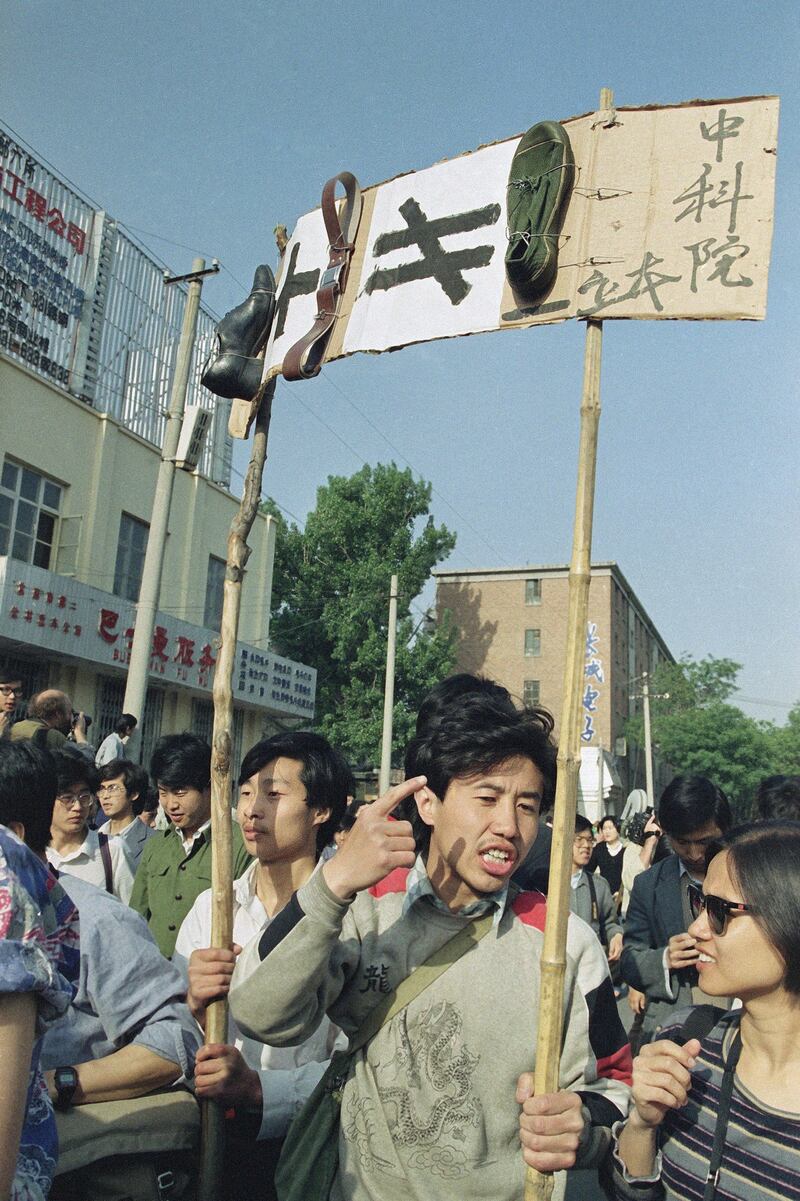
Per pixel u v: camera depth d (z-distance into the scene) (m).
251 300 2.78
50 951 1.68
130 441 16.50
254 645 20.09
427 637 30.80
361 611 29.09
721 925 1.73
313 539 30.17
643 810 9.48
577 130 2.17
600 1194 4.16
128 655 15.05
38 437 14.44
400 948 2.04
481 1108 1.94
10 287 14.35
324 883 1.87
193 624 16.98
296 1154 2.06
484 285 2.26
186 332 11.35
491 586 40.91
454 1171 1.91
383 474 30.53
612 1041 2.07
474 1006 1.97
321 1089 2.08
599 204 2.11
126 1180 2.24
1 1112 1.43
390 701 24.09
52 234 15.15
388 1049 1.99
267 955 1.91
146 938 2.49
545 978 1.79
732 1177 1.68
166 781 4.21
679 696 44.25
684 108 2.10
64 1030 2.37
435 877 2.08
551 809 2.17
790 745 48.16
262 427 2.69
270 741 3.05
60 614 13.59
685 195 2.06
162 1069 2.36
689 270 2.02
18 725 5.36
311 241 2.69
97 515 15.52
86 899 2.47
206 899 3.07
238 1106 2.44
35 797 2.04
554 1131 1.75
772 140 2.02
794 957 1.66
